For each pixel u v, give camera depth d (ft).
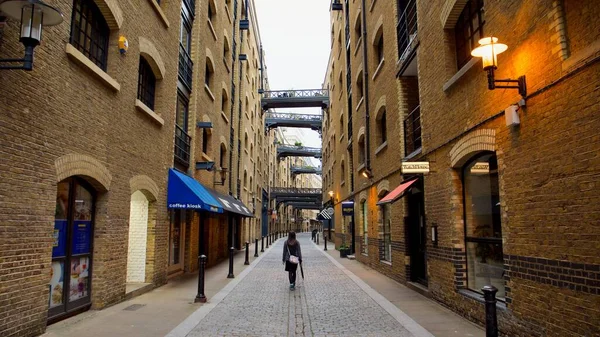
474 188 25.09
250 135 106.63
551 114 16.28
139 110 31.30
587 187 14.33
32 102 18.49
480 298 22.89
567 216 15.30
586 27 14.75
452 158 26.40
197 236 50.49
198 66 48.67
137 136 30.99
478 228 24.61
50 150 19.84
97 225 26.02
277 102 139.33
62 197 22.86
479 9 24.44
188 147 46.60
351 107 69.46
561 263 15.61
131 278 34.45
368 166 52.31
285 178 251.80
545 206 16.60
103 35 27.27
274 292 34.76
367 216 55.77
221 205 47.98
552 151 16.21
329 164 119.34
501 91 20.30
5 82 16.72
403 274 37.96
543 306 16.66
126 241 29.19
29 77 18.28
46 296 19.58
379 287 36.88
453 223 26.53
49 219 19.72
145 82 34.91
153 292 33.01
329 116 118.01
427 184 31.22
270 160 182.29
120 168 28.02
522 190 18.24
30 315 18.42
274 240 137.49
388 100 43.45
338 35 89.04
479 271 24.49
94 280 25.75
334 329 22.43
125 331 20.99
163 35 36.70
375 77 49.60
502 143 20.03
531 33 17.71
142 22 31.76
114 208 27.20
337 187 94.68
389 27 42.96
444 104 28.02
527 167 17.88
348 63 76.07
